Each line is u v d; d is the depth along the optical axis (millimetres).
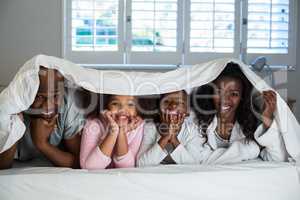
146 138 1175
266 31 2514
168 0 2451
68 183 992
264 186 1073
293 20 2535
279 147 1151
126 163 1114
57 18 2451
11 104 988
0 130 982
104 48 2463
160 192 1020
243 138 1204
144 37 2465
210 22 2475
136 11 2441
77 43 2459
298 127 1158
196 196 1032
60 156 1128
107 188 1002
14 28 2445
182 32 2479
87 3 2434
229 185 1050
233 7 2480
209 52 2492
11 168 1074
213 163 1162
